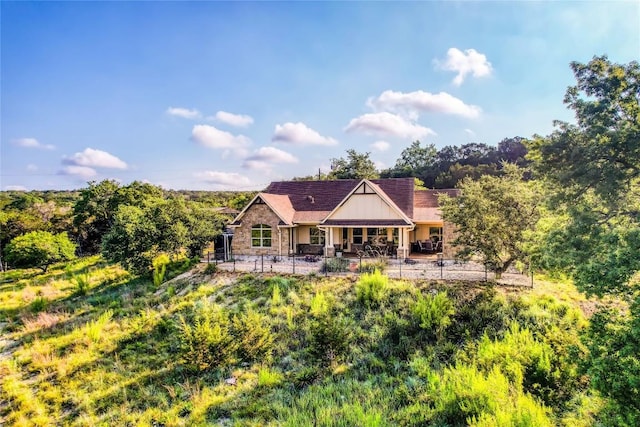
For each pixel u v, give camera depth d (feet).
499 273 66.03
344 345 47.24
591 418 32.27
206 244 104.99
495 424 28.68
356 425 32.30
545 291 60.13
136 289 81.35
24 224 178.29
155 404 40.09
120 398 41.22
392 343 49.65
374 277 62.59
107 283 93.56
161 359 49.60
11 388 43.75
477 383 33.35
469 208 63.52
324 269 78.02
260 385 42.24
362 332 51.93
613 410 30.78
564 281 65.21
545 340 41.81
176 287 76.79
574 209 42.32
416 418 33.60
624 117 42.37
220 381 43.80
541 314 51.03
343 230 101.91
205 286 73.00
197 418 36.52
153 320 61.00
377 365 45.09
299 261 91.35
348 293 63.36
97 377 45.68
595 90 42.98
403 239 91.20
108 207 172.04
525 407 30.42
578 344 40.37
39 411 39.11
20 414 38.55
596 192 41.16
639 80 41.04
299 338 52.39
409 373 43.19
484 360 40.04
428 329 50.65
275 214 98.43
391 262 87.61
